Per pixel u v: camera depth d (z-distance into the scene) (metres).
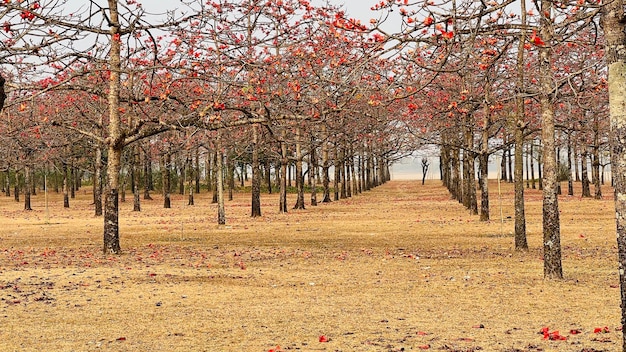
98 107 26.28
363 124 35.28
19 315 10.41
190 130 21.17
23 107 13.05
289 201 59.47
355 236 24.56
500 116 29.03
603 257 16.94
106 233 19.42
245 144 38.28
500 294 12.02
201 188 82.12
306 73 16.06
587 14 10.33
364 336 8.88
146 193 66.31
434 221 31.44
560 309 10.62
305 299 11.74
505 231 25.16
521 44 16.86
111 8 17.98
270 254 19.14
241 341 8.70
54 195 74.62
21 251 20.58
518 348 8.08
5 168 33.38
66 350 8.30
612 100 6.74
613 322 9.59
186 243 22.83
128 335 9.09
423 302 11.37
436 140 27.42
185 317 10.25
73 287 13.15
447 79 24.16
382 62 9.93
